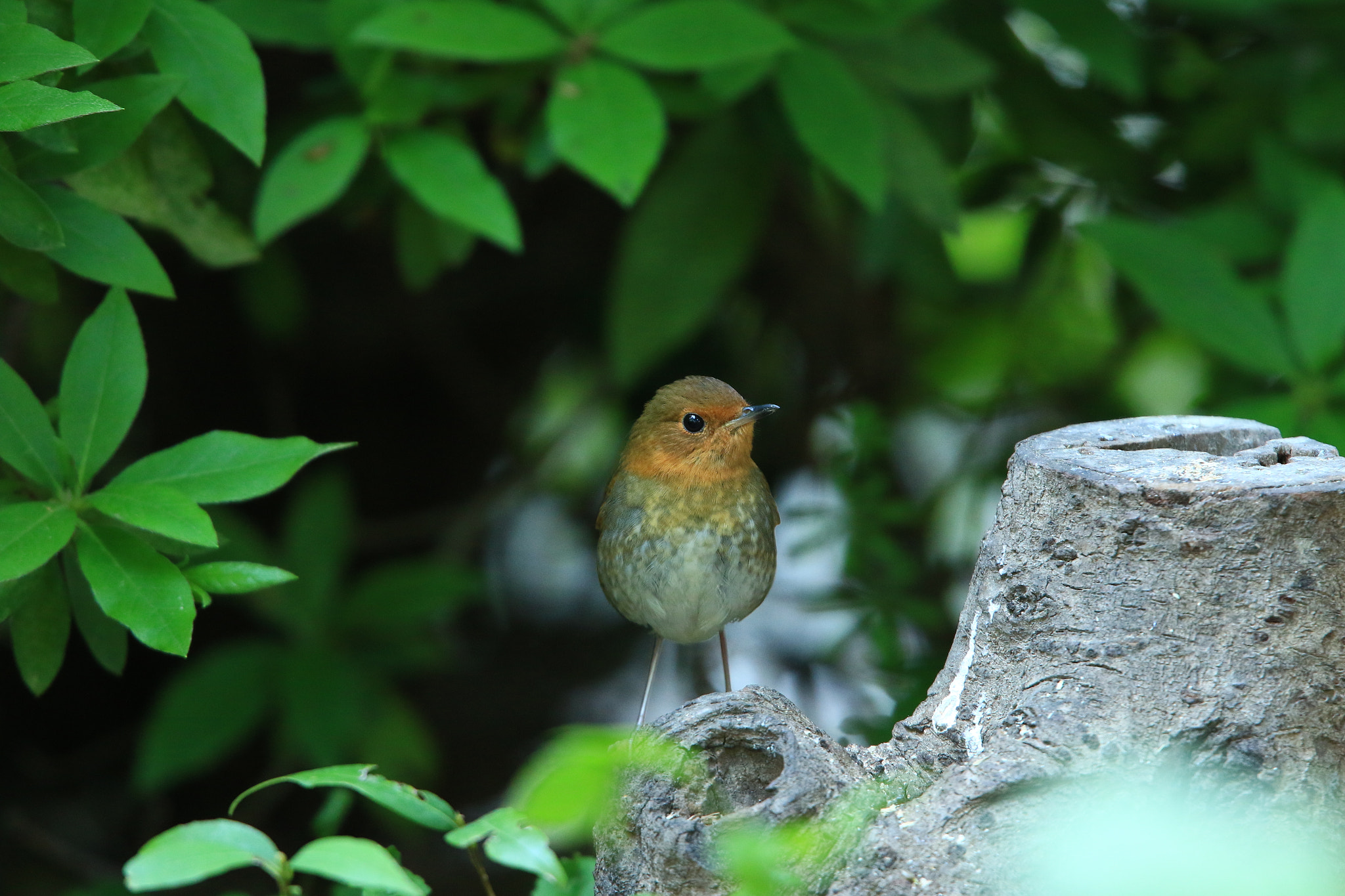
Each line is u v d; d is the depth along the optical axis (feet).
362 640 34.73
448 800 45.27
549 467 45.68
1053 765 14.71
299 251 41.39
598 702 47.42
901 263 34.14
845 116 24.79
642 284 30.40
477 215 22.07
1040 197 38.70
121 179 20.66
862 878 14.57
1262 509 14.65
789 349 45.42
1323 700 14.64
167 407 43.86
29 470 16.71
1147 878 8.26
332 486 34.96
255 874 40.57
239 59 18.76
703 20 21.76
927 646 35.14
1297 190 29.22
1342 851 14.32
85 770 42.39
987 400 43.45
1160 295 26.50
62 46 15.33
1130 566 15.20
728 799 15.75
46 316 33.04
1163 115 36.14
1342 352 26.16
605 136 21.11
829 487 41.98
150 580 15.92
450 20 21.63
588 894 17.42
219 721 32.63
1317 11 31.96
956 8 32.42
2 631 39.34
